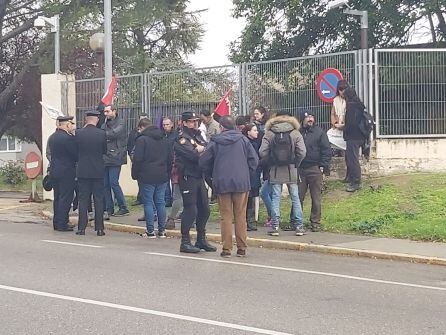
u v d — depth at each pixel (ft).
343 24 87.45
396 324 20.70
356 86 47.50
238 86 51.55
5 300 23.20
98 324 20.26
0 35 102.12
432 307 23.08
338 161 47.96
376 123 47.42
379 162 47.52
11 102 102.63
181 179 33.68
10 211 53.42
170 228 40.96
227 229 32.65
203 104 52.85
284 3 89.71
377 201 42.68
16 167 90.99
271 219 38.91
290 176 38.09
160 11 94.89
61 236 39.50
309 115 39.96
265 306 22.74
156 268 29.43
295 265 31.12
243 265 30.66
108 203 46.47
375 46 85.40
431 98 48.06
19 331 19.51
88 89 59.82
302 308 22.56
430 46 85.87
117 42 98.89
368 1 84.43
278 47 92.53
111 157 45.88
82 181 39.91
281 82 49.98
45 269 28.78
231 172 32.14
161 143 38.52
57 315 21.26
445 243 35.99
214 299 23.62
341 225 40.32
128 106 56.85
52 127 61.46
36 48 100.48
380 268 30.81
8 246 35.22
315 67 48.83
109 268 29.22
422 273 29.66
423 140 47.98
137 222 44.01
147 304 22.79
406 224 38.81
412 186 44.14
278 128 37.81
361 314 21.89
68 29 92.32
